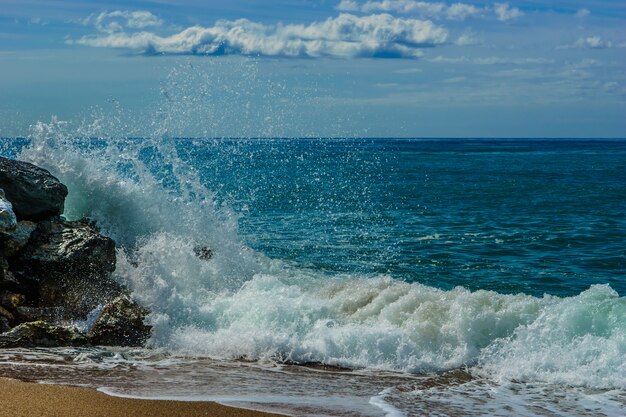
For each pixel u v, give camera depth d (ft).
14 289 32.68
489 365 26.81
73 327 29.17
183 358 27.32
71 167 43.37
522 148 428.56
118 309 30.25
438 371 26.43
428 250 54.08
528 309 29.19
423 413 21.40
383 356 27.45
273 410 20.93
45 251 34.19
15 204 35.83
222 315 31.71
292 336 29.32
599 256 52.95
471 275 45.78
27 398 20.75
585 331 27.66
